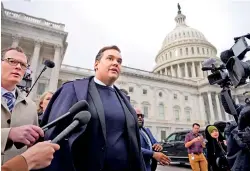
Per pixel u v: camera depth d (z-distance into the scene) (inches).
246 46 88.4
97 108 66.7
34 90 1024.9
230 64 90.5
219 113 1817.2
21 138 47.4
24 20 1093.8
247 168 94.6
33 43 1141.7
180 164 483.5
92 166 59.9
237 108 104.9
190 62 2432.3
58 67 1133.7
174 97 1823.3
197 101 1908.2
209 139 172.6
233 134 109.0
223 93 106.3
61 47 1191.6
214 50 2723.9
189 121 1793.8
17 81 80.0
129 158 69.1
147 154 126.6
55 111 60.5
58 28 1215.6
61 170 49.9
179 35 2775.6
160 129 1633.9
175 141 481.4
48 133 54.1
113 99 77.9
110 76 78.7
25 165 35.4
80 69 1520.7
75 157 60.1
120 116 72.5
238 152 103.4
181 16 3117.6
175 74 2463.1
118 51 84.5
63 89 68.5
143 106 1651.1
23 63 82.2
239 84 87.2
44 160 37.9
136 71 1737.2
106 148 63.2
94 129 62.9
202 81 1927.9
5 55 79.6
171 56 2625.5
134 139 71.7
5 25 1048.2
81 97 64.2
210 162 169.6
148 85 1732.3
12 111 78.1
